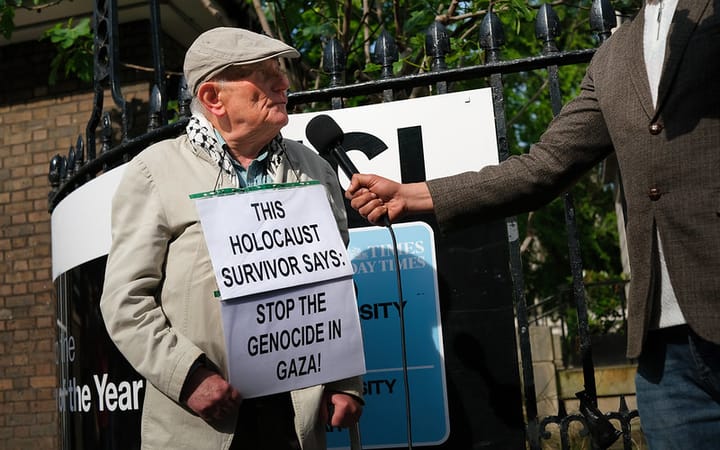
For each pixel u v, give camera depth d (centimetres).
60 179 429
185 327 210
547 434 287
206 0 637
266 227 215
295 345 212
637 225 177
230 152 226
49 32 608
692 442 171
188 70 222
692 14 172
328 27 545
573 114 204
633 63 185
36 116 746
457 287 294
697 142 167
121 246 213
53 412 698
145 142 340
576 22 976
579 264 294
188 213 214
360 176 230
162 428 210
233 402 203
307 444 210
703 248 165
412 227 299
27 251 729
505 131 301
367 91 314
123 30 732
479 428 287
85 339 338
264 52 216
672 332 174
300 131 311
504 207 213
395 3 535
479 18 545
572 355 1120
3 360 717
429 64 498
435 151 300
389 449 291
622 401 288
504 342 288
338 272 221
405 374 229
